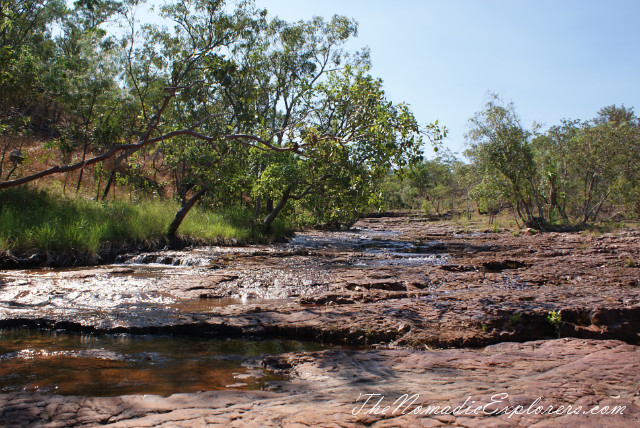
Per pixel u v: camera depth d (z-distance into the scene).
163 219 17.50
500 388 3.27
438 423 2.46
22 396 3.08
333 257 15.45
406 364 4.27
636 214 41.75
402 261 14.83
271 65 30.84
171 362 4.46
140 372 4.06
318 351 4.78
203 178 16.44
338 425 2.44
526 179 37.97
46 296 7.63
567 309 6.44
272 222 24.08
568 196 46.34
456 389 3.27
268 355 4.64
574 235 27.45
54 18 31.11
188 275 10.55
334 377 3.82
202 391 3.34
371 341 5.49
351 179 17.81
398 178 10.90
